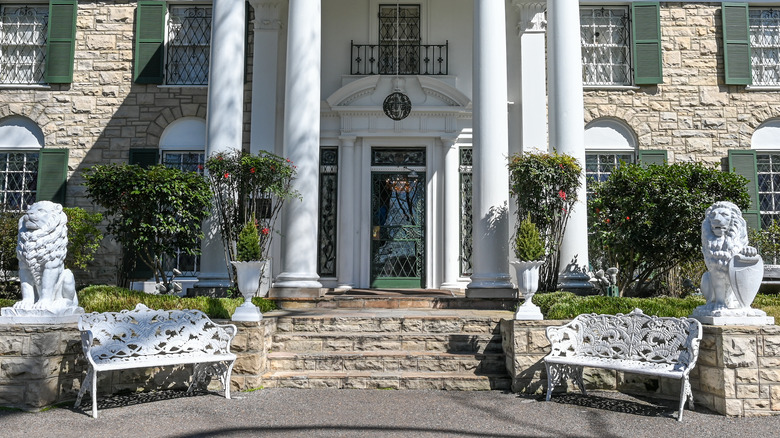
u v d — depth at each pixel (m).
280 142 12.79
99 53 13.44
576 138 9.90
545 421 5.32
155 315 6.18
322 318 7.77
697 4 13.71
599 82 13.68
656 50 13.44
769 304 9.10
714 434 4.94
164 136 13.30
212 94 10.01
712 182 9.86
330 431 4.91
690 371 5.94
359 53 13.35
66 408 5.65
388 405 5.89
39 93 13.33
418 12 13.48
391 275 12.87
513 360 6.63
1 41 13.58
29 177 13.34
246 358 6.59
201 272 9.80
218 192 9.60
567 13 10.12
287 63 10.12
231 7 10.16
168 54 13.51
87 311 6.78
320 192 12.97
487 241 9.55
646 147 13.29
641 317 6.06
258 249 7.07
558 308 7.02
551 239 9.45
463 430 4.98
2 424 5.07
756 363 5.57
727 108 13.45
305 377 6.73
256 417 5.37
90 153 13.19
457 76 13.21
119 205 10.02
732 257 5.84
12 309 5.75
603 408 5.82
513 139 12.86
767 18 13.84
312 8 10.15
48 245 5.84
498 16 9.94
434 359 7.07
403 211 13.01
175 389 6.57
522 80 12.77
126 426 5.03
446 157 12.86
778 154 13.52
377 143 13.02
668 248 9.81
